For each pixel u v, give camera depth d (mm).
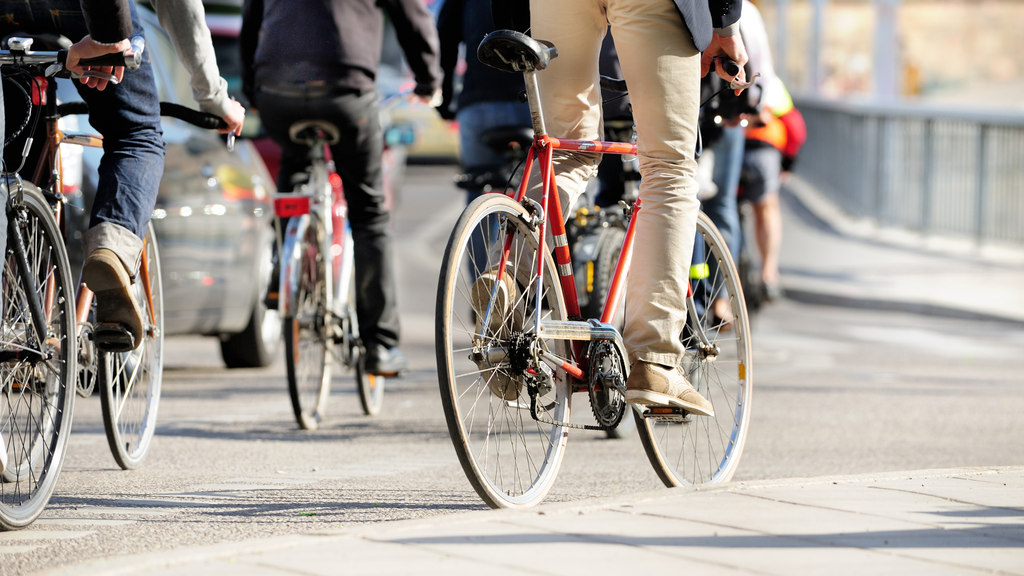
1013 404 24406
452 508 13383
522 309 12477
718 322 15242
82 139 14094
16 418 12414
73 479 15078
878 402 24406
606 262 16766
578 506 11203
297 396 19219
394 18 19562
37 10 13234
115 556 10953
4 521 11695
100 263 12648
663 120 12742
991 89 118250
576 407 14891
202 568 9297
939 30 118250
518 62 12195
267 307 18922
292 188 19547
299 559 9531
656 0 12484
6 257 12023
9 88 13000
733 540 10172
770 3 91625
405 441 18703
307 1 18500
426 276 49594
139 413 16078
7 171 12320
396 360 20312
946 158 56312
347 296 20766
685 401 12984
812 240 59344
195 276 24297
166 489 14422
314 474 15688
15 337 12188
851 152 64000
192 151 25031
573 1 12992
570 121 13336
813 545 10086
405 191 79500
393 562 9461
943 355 33281
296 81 18422
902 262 52438
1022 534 10578
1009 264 51531
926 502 11750
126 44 12289
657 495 11773
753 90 19500
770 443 19500
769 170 33312
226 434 19094
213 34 35344
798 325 40562
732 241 23812
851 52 94125
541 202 12758
